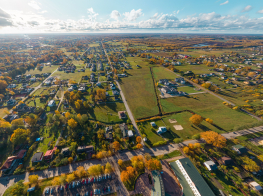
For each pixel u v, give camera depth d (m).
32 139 94.69
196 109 136.12
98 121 115.69
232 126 113.00
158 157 82.44
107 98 152.25
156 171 74.00
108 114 125.38
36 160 78.69
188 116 125.50
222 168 77.88
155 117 121.19
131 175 70.12
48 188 67.44
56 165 76.94
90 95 152.50
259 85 185.62
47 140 95.88
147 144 94.38
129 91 172.12
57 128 106.69
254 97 157.88
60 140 94.31
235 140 94.69
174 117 123.50
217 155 84.94
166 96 160.38
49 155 80.94
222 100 153.12
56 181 66.75
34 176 68.00
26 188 65.50
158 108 136.62
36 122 111.06
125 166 79.19
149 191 67.31
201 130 108.38
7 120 117.00
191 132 106.31
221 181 71.75
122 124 110.75
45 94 158.38
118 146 85.38
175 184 71.19
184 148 85.88
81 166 78.12
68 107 134.75
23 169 75.69
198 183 66.50
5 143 91.56
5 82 169.62
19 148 88.56
